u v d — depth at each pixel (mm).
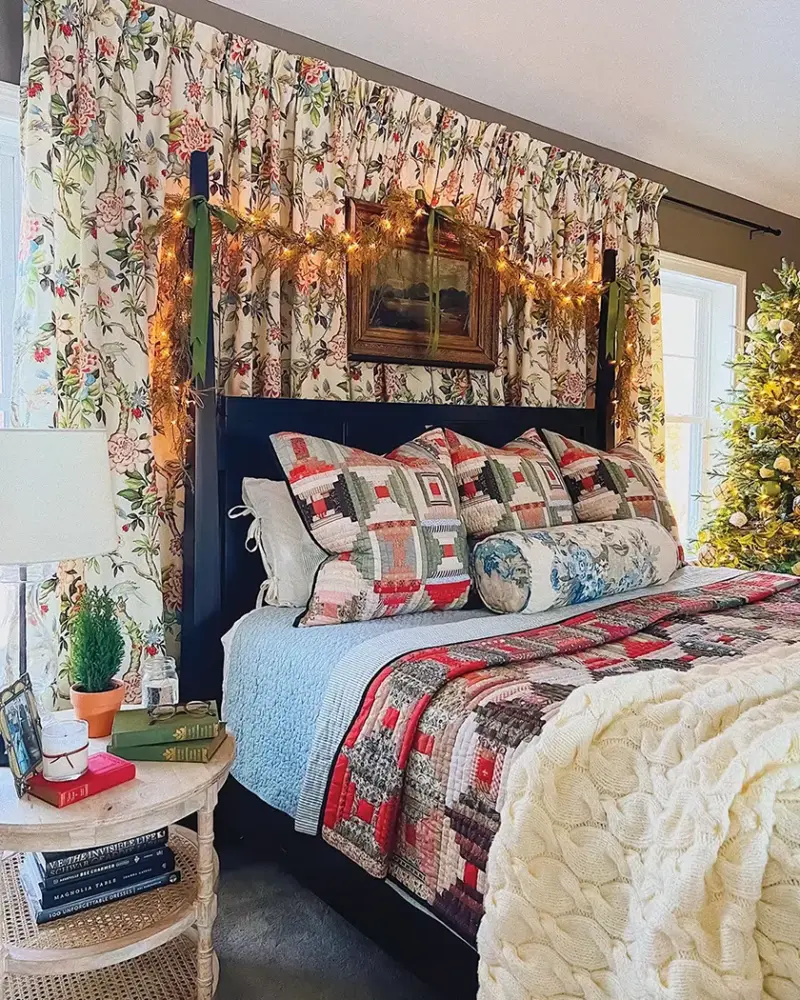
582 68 2875
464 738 1431
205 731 1525
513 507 2492
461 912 1372
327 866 1806
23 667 1568
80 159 2092
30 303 2023
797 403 3844
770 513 3889
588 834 1158
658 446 3674
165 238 2221
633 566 2410
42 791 1343
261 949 1805
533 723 1362
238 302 2424
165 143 2266
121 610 2174
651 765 1148
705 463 4590
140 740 1490
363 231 2662
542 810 1188
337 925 1903
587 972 1125
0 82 2072
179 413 2289
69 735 1378
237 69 2391
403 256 2799
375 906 1657
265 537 2246
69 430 1470
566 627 1948
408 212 2750
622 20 2564
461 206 2986
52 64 2037
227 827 2246
